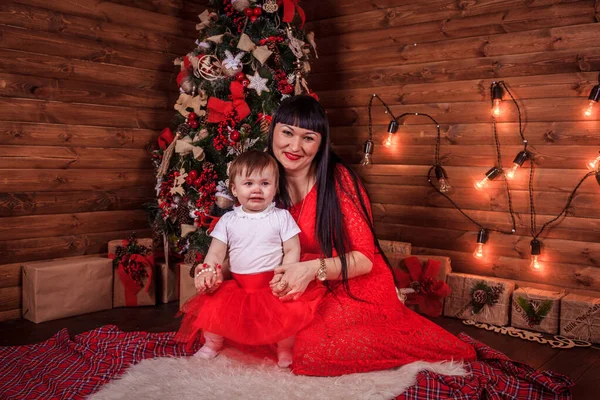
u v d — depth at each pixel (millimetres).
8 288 3594
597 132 3480
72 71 3818
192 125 3709
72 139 3854
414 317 2586
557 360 3002
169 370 2357
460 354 2486
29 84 3621
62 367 2584
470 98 3916
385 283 2562
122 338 2789
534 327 3494
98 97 3973
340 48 4477
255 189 2457
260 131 3465
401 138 4223
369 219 2576
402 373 2297
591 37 3469
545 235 3699
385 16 4238
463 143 3969
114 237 4156
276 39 3529
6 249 3594
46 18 3664
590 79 3486
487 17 3814
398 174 4258
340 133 4523
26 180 3654
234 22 3635
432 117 4078
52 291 3576
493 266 3887
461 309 3736
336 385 2207
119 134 4113
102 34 3951
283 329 2285
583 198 3549
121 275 3842
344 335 2340
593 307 3307
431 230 4137
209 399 2088
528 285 3768
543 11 3613
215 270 2426
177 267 3896
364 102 4391
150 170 4340
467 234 3990
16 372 2557
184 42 4461
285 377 2289
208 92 3652
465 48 3908
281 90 3539
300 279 2348
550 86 3615
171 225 3969
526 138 3715
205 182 3551
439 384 2217
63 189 3852
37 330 3387
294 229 2504
